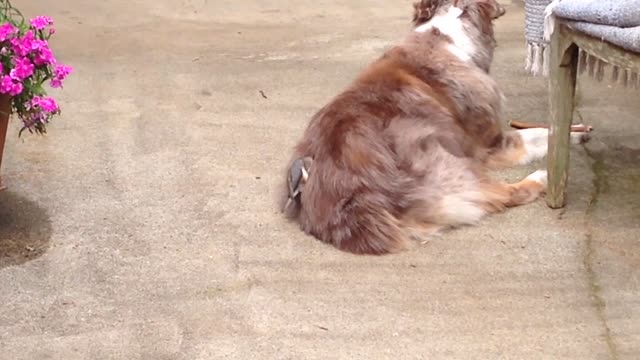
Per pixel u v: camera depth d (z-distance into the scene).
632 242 4.33
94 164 4.81
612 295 4.13
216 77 5.54
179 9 6.56
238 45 5.93
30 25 4.45
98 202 4.59
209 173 4.75
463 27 4.74
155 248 4.36
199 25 6.25
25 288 4.20
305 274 4.24
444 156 4.45
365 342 4.00
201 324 4.07
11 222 4.47
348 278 4.22
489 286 4.17
